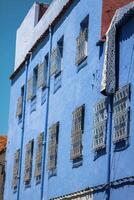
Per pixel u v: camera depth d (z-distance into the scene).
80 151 15.19
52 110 18.53
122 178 12.36
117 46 13.39
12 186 23.06
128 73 12.66
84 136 15.08
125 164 12.32
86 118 15.09
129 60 12.68
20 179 21.86
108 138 13.39
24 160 21.52
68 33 17.52
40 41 20.67
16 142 23.42
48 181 17.98
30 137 21.11
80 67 16.00
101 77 14.20
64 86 17.44
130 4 13.30
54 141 17.80
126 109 12.49
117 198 12.55
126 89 12.59
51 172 17.75
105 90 13.56
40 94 20.28
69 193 15.80
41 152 19.20
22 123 22.45
